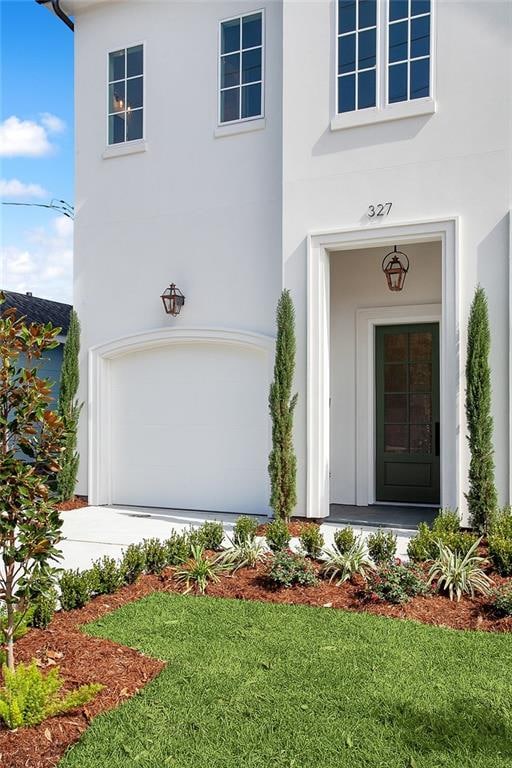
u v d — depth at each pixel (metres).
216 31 9.98
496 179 7.55
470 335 7.38
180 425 10.21
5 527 3.27
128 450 10.62
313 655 3.99
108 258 10.77
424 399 9.80
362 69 8.36
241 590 5.30
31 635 4.17
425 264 9.58
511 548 5.49
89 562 6.70
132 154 10.59
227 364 9.86
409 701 3.39
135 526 8.72
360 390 10.00
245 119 9.73
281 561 5.51
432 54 7.87
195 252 10.03
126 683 3.54
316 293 8.56
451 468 7.64
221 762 2.84
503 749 2.95
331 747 2.96
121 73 10.80
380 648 4.09
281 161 9.41
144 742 2.99
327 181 8.51
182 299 10.06
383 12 8.18
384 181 8.16
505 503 7.38
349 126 8.34
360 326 10.00
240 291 9.66
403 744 2.98
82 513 9.82
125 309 10.59
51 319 15.73
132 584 5.46
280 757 2.88
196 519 9.27
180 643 4.19
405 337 9.91
